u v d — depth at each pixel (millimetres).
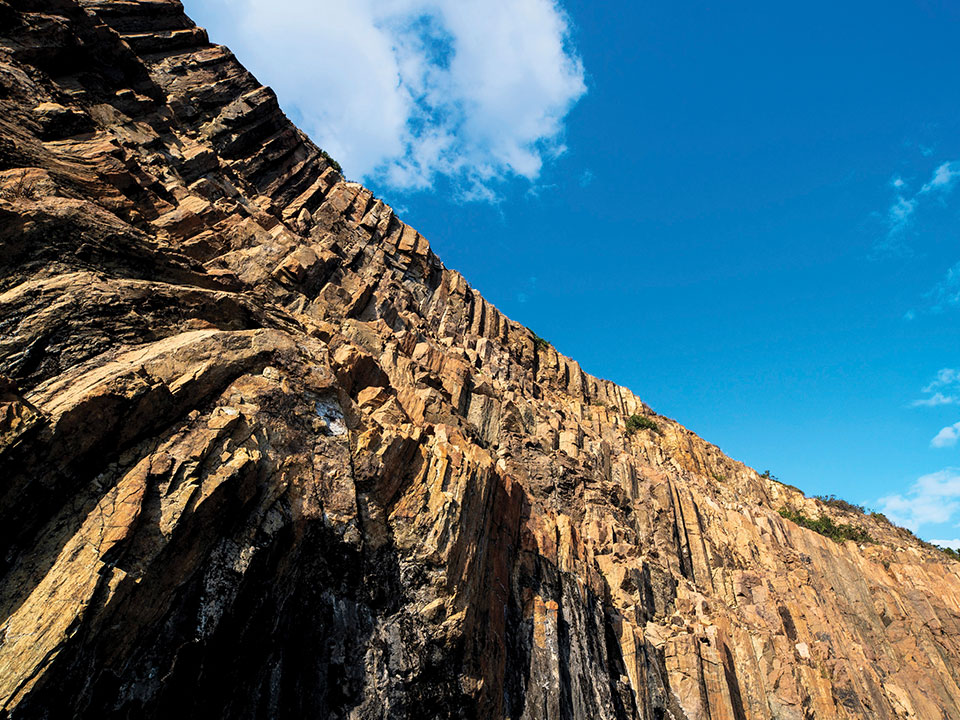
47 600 13164
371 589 23406
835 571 66812
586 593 37438
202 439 18188
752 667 45219
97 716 13383
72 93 34094
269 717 18016
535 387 70688
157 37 53531
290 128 60625
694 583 54750
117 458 16188
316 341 28797
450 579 25641
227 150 52250
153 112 41375
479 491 31219
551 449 52812
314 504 21469
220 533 17609
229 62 57500
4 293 17156
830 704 47844
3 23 31609
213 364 20688
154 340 20047
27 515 14031
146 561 15008
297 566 20453
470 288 77250
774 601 55125
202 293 23141
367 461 25641
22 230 18719
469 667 25062
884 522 90500
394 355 40969
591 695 31672
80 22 36906
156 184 32469
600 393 87438
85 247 20312
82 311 18156
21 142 23078
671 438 83812
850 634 59875
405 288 58969
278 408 22156
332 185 62906
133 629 14422
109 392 16000
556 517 42875
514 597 33000
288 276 38844
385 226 64562
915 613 65125
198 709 16172
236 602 17375
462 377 49250
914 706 55438
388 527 25516
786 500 87750
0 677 11906
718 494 73312
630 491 58750
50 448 14562
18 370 15867
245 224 39969
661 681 38719
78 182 23656
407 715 21766
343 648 21375
